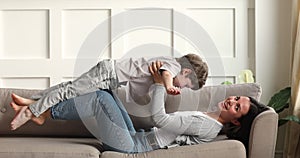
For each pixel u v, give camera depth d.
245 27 3.96
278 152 3.95
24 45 3.97
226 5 3.96
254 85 3.24
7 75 3.96
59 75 3.96
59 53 3.96
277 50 3.93
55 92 2.79
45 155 2.66
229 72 3.97
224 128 3.04
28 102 2.82
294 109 3.67
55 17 3.95
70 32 3.97
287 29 3.92
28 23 3.96
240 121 2.96
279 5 3.92
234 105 2.97
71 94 2.80
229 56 3.96
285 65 3.93
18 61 3.96
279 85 3.93
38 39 3.97
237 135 2.95
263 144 2.75
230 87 3.23
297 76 3.69
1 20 3.96
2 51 3.97
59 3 3.95
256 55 3.93
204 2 3.95
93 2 3.95
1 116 3.26
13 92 3.32
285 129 3.92
